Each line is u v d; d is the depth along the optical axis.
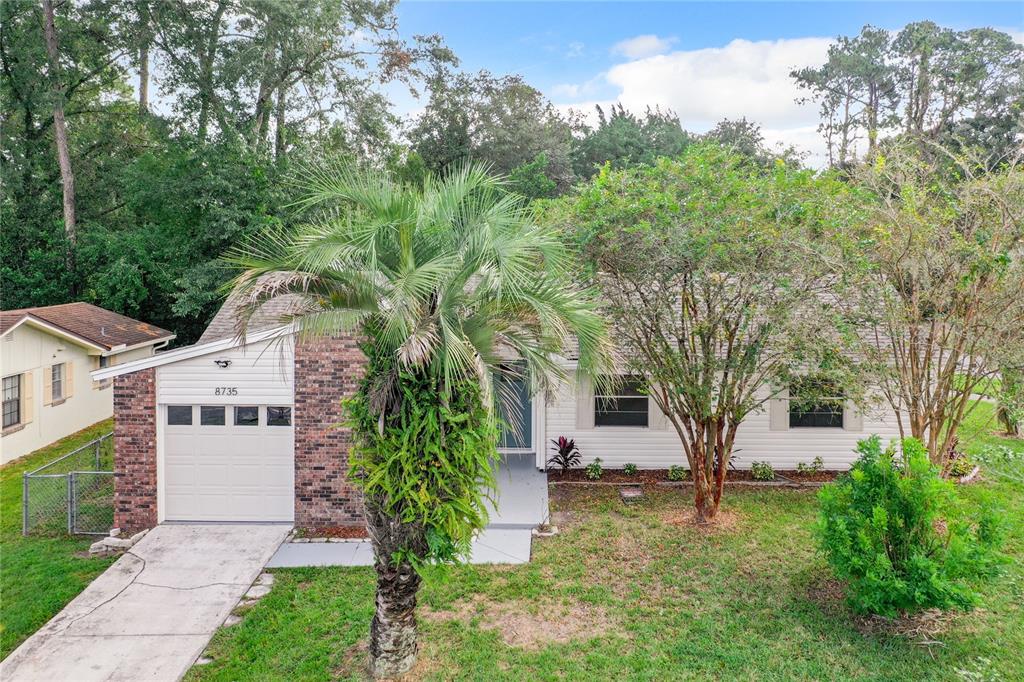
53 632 7.69
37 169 27.95
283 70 26.62
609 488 13.20
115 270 23.47
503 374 7.49
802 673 6.76
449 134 30.84
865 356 9.96
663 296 9.90
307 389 10.77
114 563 9.61
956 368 10.82
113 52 27.75
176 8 24.86
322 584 8.85
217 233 22.75
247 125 25.47
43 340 16.78
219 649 7.34
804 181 9.44
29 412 16.19
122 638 7.56
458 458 6.70
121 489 10.88
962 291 9.59
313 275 6.38
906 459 7.83
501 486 13.06
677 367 10.13
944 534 8.39
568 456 14.07
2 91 26.91
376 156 28.27
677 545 10.16
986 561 7.01
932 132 30.77
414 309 6.09
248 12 25.30
